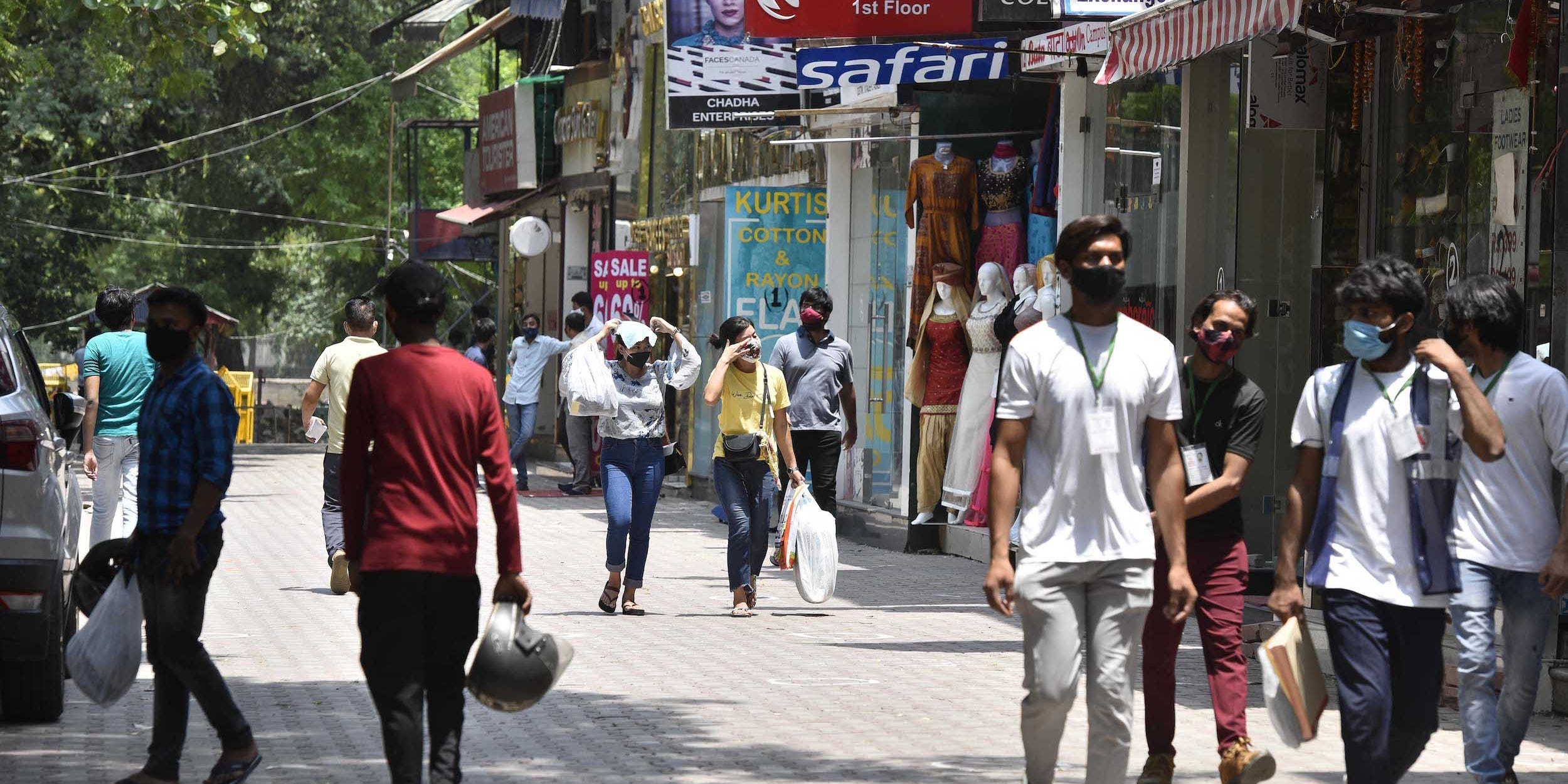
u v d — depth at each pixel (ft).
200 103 257.55
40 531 47.21
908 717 51.29
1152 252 81.05
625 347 73.31
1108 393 34.73
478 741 47.42
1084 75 77.25
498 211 188.34
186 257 284.20
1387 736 34.96
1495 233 61.82
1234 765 40.19
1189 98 76.84
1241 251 73.15
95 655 39.91
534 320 140.46
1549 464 39.11
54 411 58.39
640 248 145.69
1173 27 60.75
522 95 172.04
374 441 35.01
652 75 145.48
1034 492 35.19
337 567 76.48
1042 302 86.02
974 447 93.86
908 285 99.25
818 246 113.91
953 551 96.68
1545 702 52.06
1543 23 55.72
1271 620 65.36
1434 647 35.45
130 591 40.52
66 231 255.50
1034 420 35.19
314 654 62.23
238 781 40.40
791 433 84.02
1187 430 40.78
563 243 174.19
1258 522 74.23
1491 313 38.78
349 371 76.23
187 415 39.91
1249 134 72.84
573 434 137.49
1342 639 35.27
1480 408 35.09
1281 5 54.65
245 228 281.74
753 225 113.39
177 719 40.06
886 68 83.35
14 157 236.84
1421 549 35.22
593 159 162.50
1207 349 39.93
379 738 47.52
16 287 252.21
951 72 83.66
